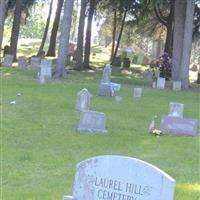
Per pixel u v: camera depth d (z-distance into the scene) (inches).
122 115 653.3
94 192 210.8
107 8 1879.9
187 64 1254.3
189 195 311.0
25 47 2308.1
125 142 481.4
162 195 198.2
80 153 426.0
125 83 1230.3
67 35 1157.1
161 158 419.2
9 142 456.4
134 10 1819.6
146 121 617.6
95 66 1790.1
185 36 1251.8
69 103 725.9
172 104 607.2
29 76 1106.1
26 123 554.6
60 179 341.1
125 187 204.5
